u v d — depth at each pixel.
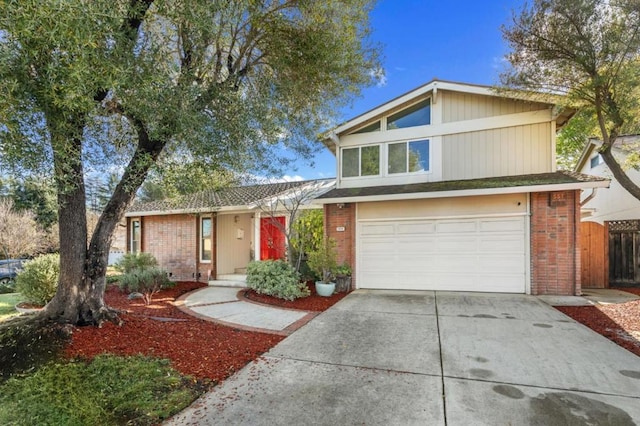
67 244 5.32
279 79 6.21
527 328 5.92
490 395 3.57
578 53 6.88
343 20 6.06
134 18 4.16
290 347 5.22
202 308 8.08
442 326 6.15
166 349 4.89
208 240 12.61
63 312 5.21
